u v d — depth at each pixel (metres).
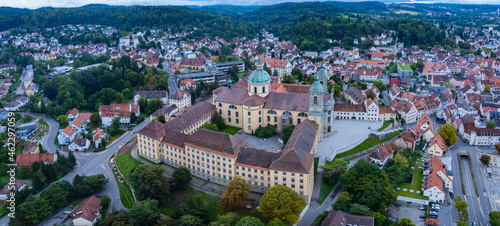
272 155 194.25
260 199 177.88
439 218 186.12
